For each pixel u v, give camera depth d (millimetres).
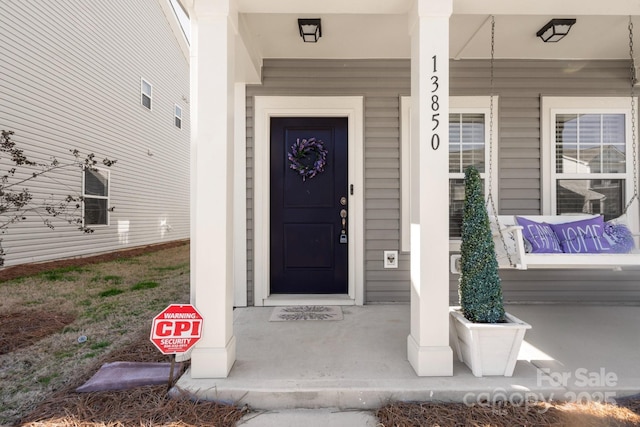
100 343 2879
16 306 3910
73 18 6984
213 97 2232
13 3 5750
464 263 2357
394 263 3848
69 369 2420
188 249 9703
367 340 2789
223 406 1973
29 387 2182
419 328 2217
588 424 1784
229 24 2326
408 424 1794
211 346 2178
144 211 9633
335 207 3957
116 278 5617
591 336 2885
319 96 3838
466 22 3115
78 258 7164
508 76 3879
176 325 2109
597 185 3910
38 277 5520
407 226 3842
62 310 3783
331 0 2408
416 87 2328
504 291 3916
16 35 5816
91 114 7512
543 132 3887
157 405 1943
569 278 3916
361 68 3852
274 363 2357
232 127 2400
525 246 3121
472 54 3773
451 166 3900
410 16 2443
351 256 3842
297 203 3959
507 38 3420
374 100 3859
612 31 3275
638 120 3895
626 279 3918
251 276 3818
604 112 3900
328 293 3953
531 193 3902
